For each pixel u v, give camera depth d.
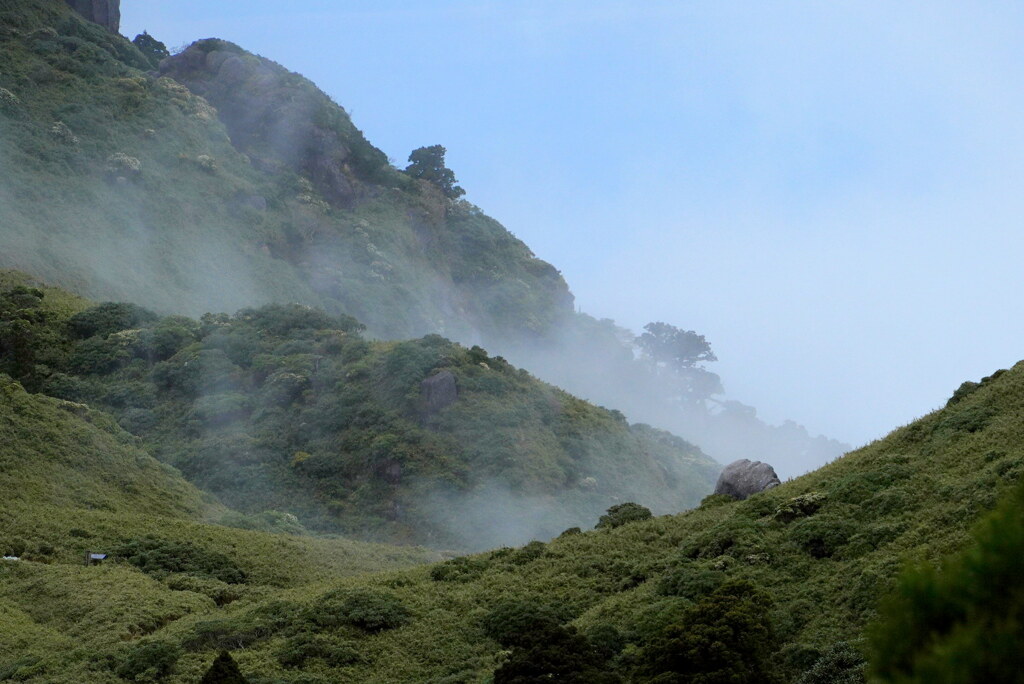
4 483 67.06
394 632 41.62
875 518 39.38
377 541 90.12
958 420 45.25
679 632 30.48
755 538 41.19
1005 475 36.72
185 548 59.56
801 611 34.25
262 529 77.12
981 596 9.10
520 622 40.66
